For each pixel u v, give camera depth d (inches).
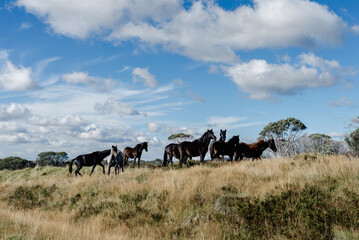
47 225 245.6
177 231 271.1
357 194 272.7
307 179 346.3
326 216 227.6
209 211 300.4
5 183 640.4
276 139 1355.8
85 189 494.9
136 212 341.4
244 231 243.0
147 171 609.9
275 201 275.6
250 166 484.7
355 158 462.0
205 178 423.5
